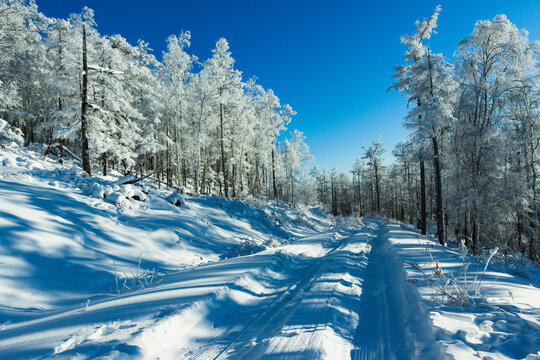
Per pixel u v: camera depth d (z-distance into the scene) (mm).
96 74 15844
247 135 33312
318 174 68375
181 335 3383
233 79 27344
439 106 13758
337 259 7719
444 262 6473
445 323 2730
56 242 6711
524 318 2686
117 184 12523
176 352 3078
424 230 19625
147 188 13820
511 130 16156
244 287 5199
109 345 2770
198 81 25734
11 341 3064
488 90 15773
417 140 15562
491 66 15430
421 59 15719
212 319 3936
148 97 24047
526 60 14844
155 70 30609
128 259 7578
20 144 22812
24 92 25953
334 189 66000
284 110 35906
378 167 47719
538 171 18109
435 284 4184
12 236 6094
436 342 2396
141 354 2750
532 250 17531
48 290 5375
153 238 9328
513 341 2242
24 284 5211
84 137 14430
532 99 15453
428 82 15227
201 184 33812
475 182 15094
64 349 2773
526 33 15188
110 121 16875
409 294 4195
